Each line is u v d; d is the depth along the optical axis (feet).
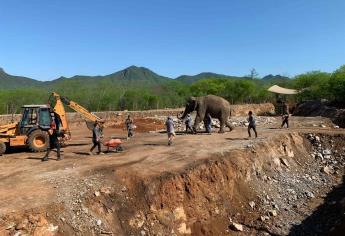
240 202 53.78
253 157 61.82
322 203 56.24
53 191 43.83
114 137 85.35
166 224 45.50
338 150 73.51
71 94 184.75
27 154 64.69
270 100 226.58
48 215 39.14
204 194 50.93
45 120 67.97
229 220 50.29
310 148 75.61
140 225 43.96
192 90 243.60
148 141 74.54
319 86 177.88
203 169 53.16
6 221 36.76
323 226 49.08
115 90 198.70
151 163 54.54
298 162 69.87
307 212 53.62
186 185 49.85
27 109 67.67
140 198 46.14
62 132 70.03
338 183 63.16
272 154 66.49
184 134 83.20
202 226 47.93
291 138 74.95
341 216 48.55
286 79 266.77
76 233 39.14
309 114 135.54
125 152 63.31
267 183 59.36
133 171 50.03
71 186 45.34
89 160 57.67
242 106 170.50
